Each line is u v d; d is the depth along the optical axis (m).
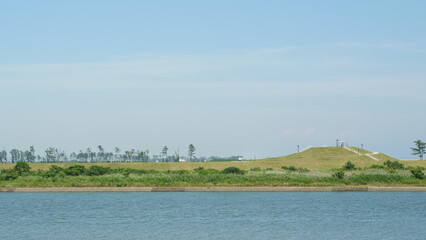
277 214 95.69
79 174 153.88
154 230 78.62
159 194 131.25
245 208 104.00
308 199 119.19
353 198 121.19
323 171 174.75
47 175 150.88
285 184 140.88
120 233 76.06
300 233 75.88
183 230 78.62
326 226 82.25
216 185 140.75
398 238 72.06
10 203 113.00
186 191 137.38
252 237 72.69
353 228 80.38
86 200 118.19
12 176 148.50
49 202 114.69
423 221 87.19
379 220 88.38
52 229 79.94
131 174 160.25
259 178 144.00
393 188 137.38
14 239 71.88
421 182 142.62
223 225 83.38
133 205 109.25
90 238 72.12
